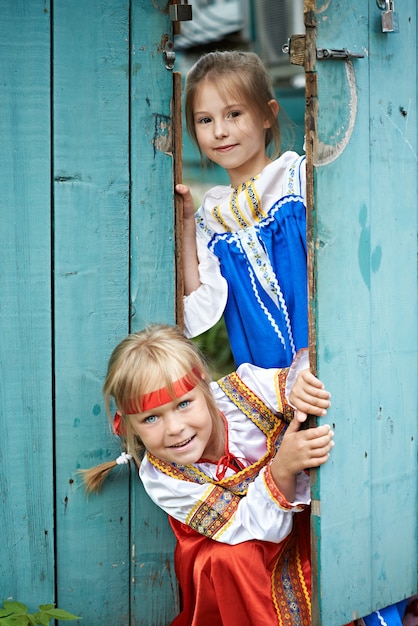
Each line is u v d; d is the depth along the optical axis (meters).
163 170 2.16
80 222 2.08
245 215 2.47
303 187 2.42
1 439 2.05
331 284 2.02
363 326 2.11
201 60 2.50
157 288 2.18
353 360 2.09
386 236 2.16
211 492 2.09
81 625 2.17
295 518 2.20
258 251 2.45
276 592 2.10
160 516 2.24
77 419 2.12
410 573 2.32
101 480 2.14
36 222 2.04
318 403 2.00
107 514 2.18
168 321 2.21
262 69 2.51
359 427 2.12
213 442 2.16
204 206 2.55
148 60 2.12
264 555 2.08
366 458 2.15
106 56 2.07
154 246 2.17
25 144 2.01
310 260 1.99
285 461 2.04
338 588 2.09
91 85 2.06
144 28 2.11
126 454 2.15
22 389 2.06
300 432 2.03
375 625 2.25
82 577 2.16
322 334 2.01
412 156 2.22
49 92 2.02
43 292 2.06
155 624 2.25
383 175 2.14
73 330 2.09
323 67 1.96
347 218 2.04
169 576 2.26
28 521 2.09
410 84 2.21
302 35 1.96
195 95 2.47
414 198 2.24
